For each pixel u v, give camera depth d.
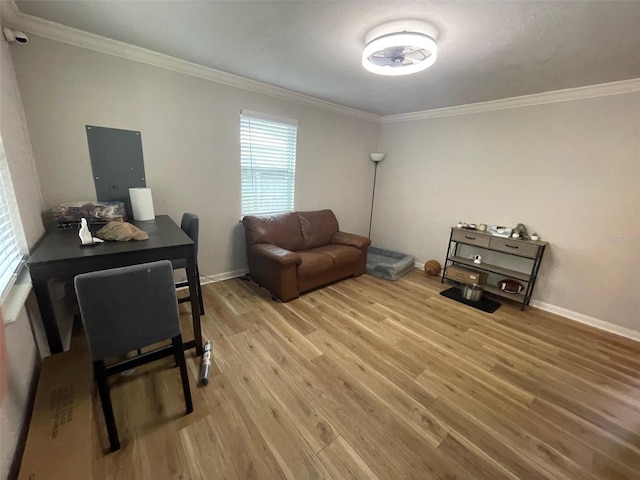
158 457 1.27
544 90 2.70
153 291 1.27
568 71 2.21
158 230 2.03
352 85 2.87
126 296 1.20
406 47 1.81
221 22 1.77
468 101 3.21
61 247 1.56
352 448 1.36
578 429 1.53
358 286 3.40
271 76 2.75
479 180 3.40
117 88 2.28
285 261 2.69
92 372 1.40
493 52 1.96
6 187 1.43
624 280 2.51
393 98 3.26
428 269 3.87
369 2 1.48
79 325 2.08
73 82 2.09
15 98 1.76
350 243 3.70
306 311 2.70
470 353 2.16
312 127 3.65
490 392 1.77
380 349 2.16
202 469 1.23
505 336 2.43
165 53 2.32
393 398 1.68
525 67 2.19
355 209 4.54
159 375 1.77
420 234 4.14
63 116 2.10
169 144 2.62
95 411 1.39
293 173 3.65
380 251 4.49
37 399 1.22
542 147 2.87
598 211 2.60
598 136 2.53
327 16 1.64
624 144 2.41
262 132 3.24
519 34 1.71
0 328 0.86
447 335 2.40
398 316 2.69
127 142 2.40
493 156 3.24
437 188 3.84
